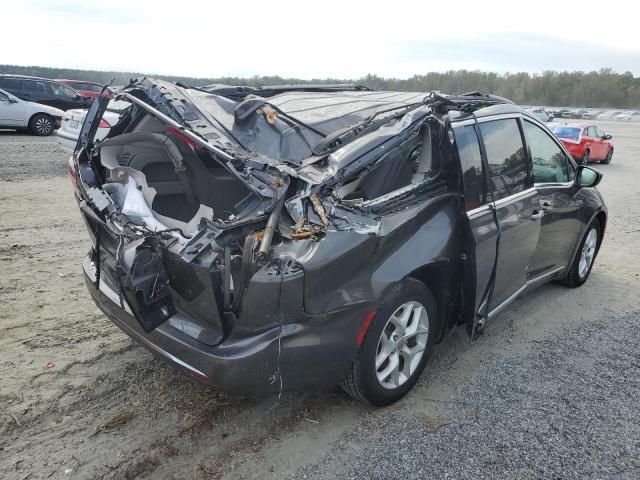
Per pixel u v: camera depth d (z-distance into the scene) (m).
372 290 2.95
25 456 2.81
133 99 3.33
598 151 18.02
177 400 3.35
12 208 7.51
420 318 3.39
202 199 3.63
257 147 3.11
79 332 4.12
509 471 2.82
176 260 2.66
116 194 3.32
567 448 3.02
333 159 2.94
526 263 4.29
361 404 3.39
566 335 4.48
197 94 3.59
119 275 2.66
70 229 6.72
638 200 11.09
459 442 3.04
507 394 3.55
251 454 2.91
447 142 3.46
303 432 3.10
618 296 5.45
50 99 19.11
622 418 3.33
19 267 5.35
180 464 2.81
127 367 3.67
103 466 2.77
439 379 3.71
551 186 4.70
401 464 2.86
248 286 2.57
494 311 3.99
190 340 2.75
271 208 2.70
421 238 3.23
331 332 2.82
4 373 3.51
